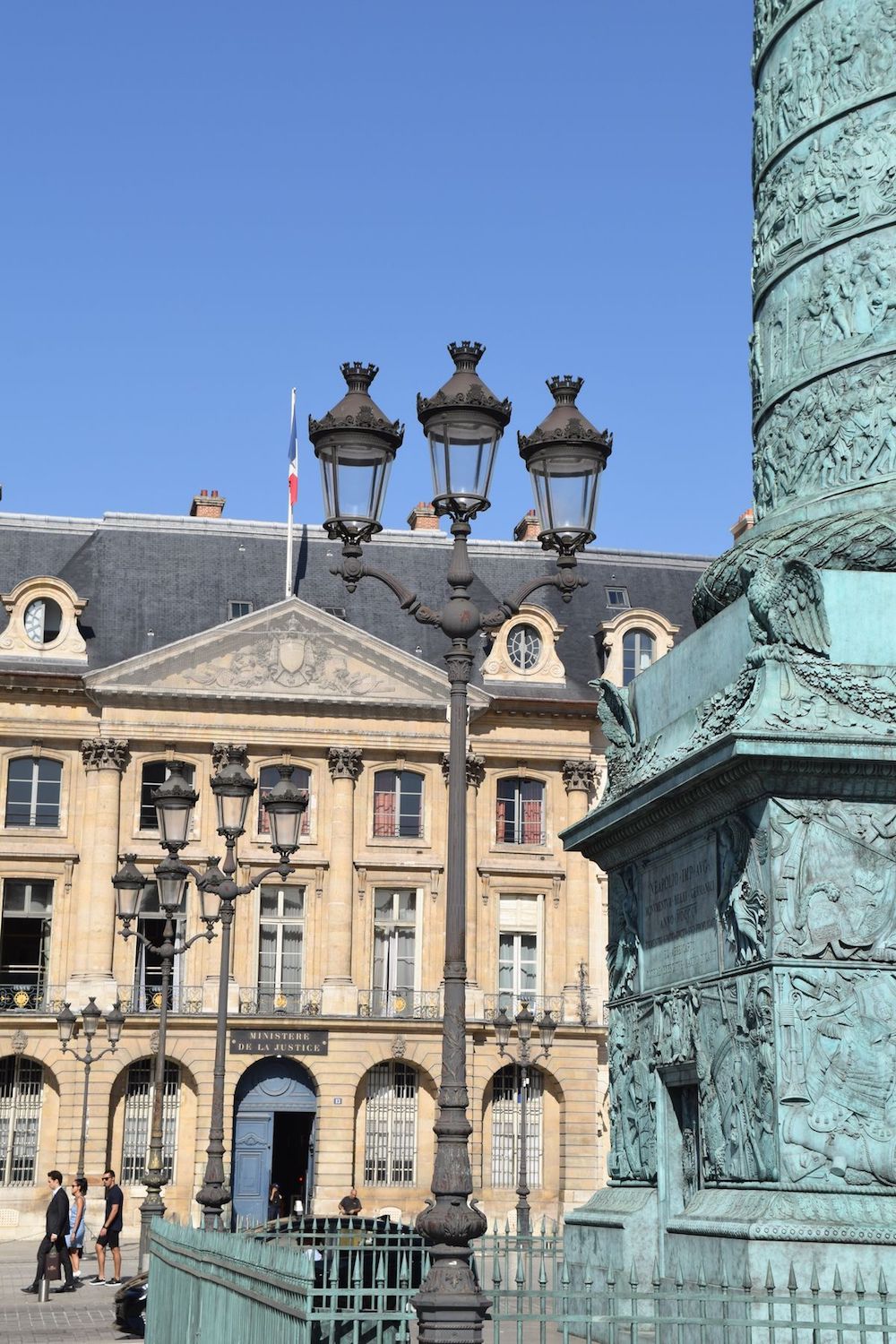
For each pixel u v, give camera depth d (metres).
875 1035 12.07
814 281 14.80
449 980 11.38
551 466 13.71
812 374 14.62
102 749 53.25
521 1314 9.76
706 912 13.48
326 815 54.47
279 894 53.81
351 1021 52.62
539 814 56.19
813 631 12.61
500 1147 54.03
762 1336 10.95
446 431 12.55
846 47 14.87
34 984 52.28
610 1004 15.89
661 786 13.68
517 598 12.99
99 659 54.62
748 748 12.16
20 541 57.38
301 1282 10.02
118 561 57.22
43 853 52.56
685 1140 14.09
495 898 55.16
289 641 54.78
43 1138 51.12
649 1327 12.86
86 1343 22.16
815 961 12.13
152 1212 25.92
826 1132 11.87
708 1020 13.20
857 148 14.65
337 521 13.25
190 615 56.50
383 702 54.84
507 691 56.41
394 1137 53.34
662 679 15.18
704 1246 12.05
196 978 52.59
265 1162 52.03
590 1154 53.94
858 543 13.36
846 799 12.40
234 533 58.94
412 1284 14.37
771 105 15.70
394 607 58.50
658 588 60.78
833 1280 11.23
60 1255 31.41
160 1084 26.81
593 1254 14.84
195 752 54.22
